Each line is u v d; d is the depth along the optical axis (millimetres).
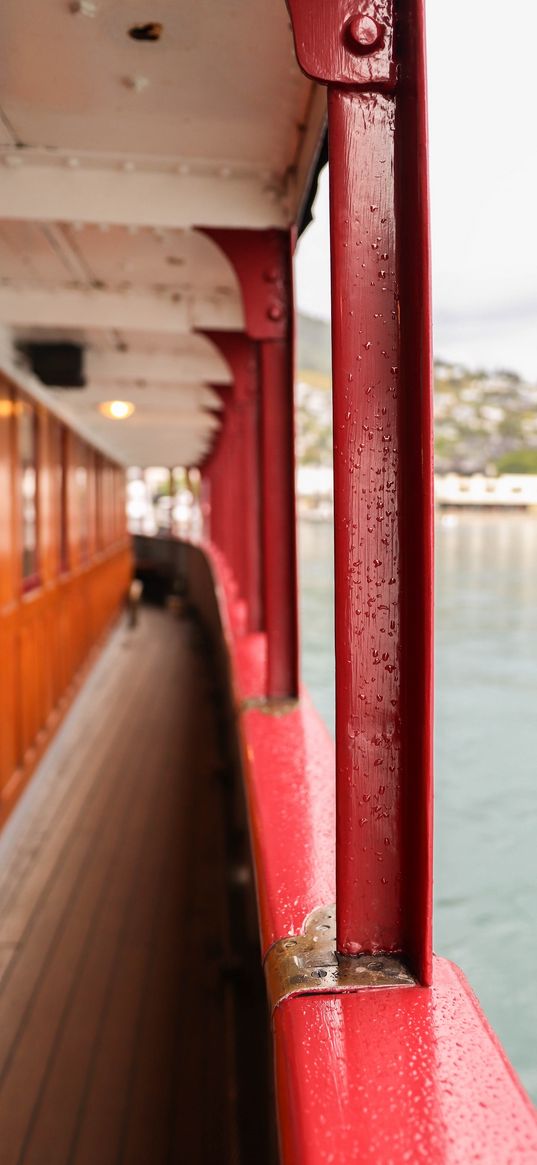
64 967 3242
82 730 6762
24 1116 2432
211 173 2350
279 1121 930
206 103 1870
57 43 1570
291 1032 1035
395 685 1170
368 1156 815
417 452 1074
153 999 3016
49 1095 2521
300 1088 923
